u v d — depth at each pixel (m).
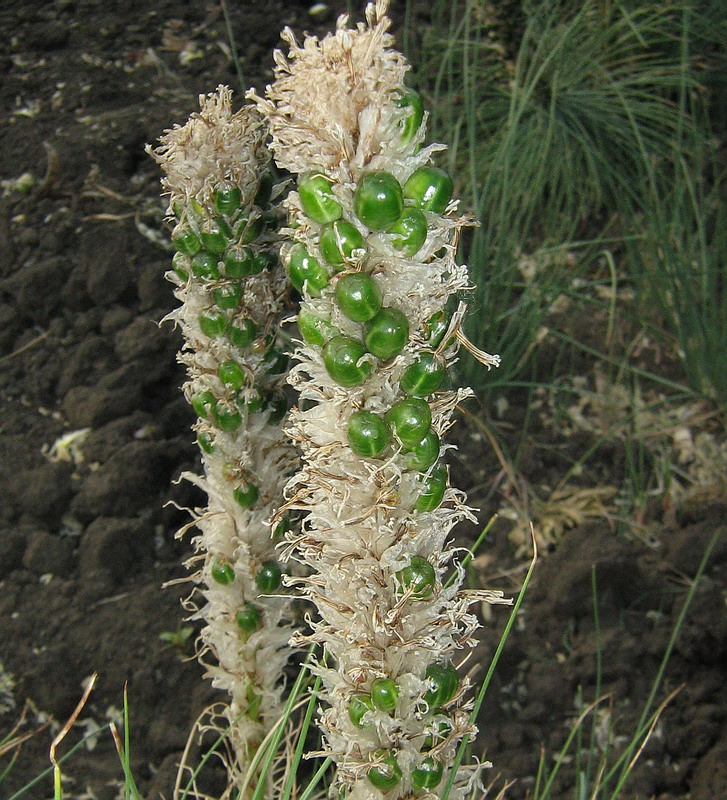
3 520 0.81
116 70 1.05
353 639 0.36
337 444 0.34
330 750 0.39
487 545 0.85
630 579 0.81
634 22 1.21
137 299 0.92
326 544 0.36
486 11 1.13
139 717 0.73
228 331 0.46
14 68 1.06
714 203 1.12
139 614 0.76
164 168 0.45
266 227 0.46
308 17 1.15
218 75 1.05
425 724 0.37
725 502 0.89
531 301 0.95
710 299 0.99
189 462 0.85
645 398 0.98
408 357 0.33
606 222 1.11
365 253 0.32
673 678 0.77
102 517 0.81
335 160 0.31
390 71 0.31
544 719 0.75
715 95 1.23
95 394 0.86
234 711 0.54
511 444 0.93
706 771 0.72
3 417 0.86
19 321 0.90
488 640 0.78
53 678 0.74
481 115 1.11
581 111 1.12
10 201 0.95
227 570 0.50
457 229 0.34
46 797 0.70
